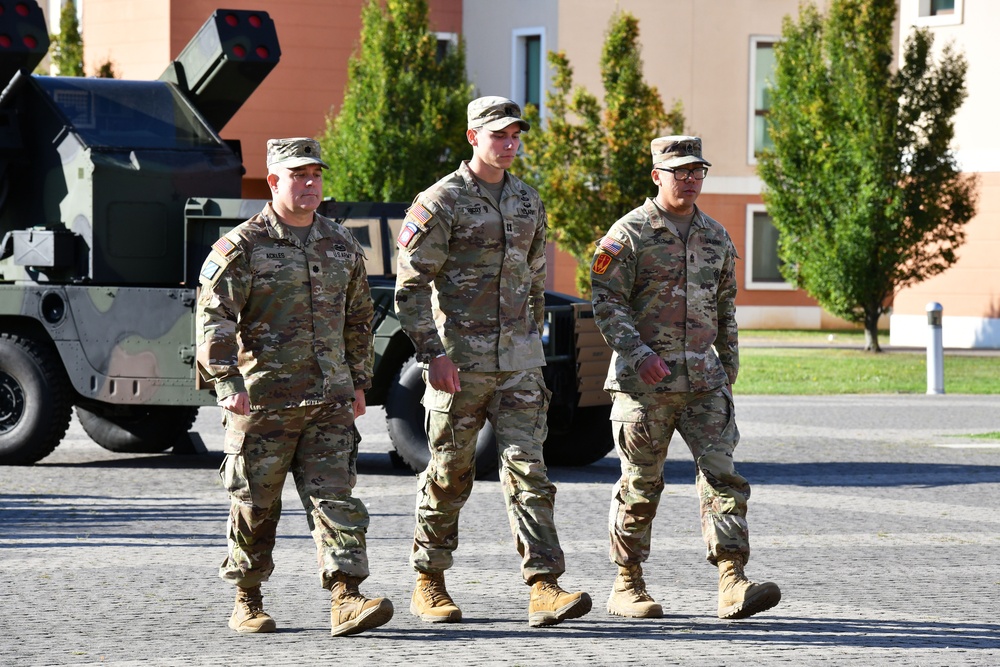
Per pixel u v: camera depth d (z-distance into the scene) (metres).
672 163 12.55
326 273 11.98
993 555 15.96
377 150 51.69
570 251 49.66
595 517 18.50
